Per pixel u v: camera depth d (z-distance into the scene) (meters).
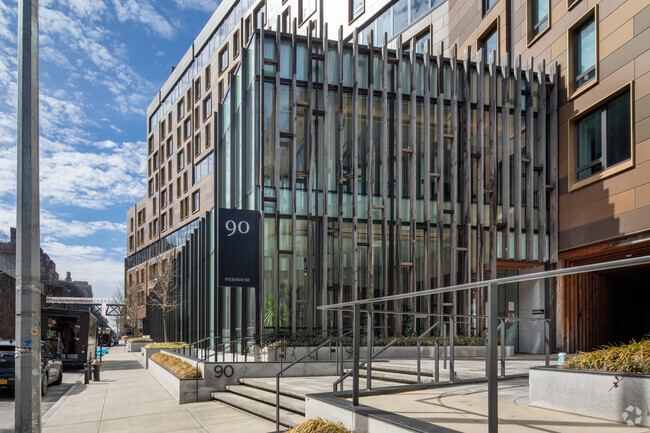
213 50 50.94
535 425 5.09
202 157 51.06
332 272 18.19
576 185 18.64
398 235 18.52
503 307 21.25
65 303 78.50
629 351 5.59
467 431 4.80
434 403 6.34
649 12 15.57
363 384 10.09
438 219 18.86
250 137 19.44
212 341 24.44
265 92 18.41
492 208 19.22
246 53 20.16
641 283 21.86
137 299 64.62
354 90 18.94
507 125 19.83
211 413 10.33
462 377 9.09
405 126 19.75
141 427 9.26
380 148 19.45
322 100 18.94
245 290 18.05
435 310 18.48
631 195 16.08
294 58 18.50
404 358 15.94
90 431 9.11
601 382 5.51
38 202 6.62
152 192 69.56
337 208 18.48
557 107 19.98
